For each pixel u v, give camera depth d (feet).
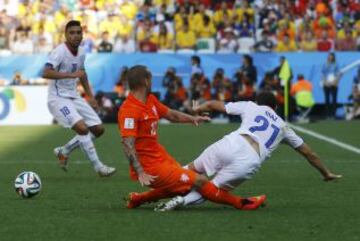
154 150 59.31
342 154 107.76
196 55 170.30
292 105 165.78
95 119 84.74
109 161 99.71
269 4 195.21
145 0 195.00
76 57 82.99
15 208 62.44
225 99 165.07
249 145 60.18
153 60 170.60
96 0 197.16
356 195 70.38
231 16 191.83
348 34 189.88
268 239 50.60
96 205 64.13
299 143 62.95
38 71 170.09
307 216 58.85
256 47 184.75
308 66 171.73
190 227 54.29
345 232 52.85
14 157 103.04
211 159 60.49
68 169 90.89
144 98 59.06
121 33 189.16
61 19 190.70
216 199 60.29
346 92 171.63
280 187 75.72
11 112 160.97
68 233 52.34
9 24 188.55
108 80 169.07
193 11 190.80
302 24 190.70
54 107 83.56
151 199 61.36
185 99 166.91
